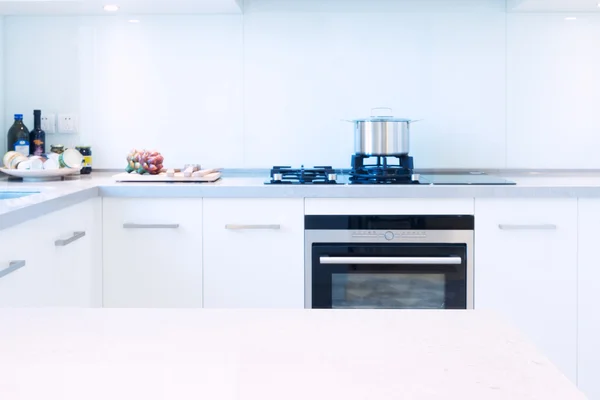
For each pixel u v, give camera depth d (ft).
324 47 8.95
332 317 1.94
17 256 5.13
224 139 9.05
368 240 7.05
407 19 8.92
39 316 1.94
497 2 8.87
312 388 1.39
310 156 9.04
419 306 7.06
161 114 9.03
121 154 9.05
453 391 1.38
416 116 8.98
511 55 8.91
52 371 1.49
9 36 8.96
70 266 6.39
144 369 1.50
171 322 1.88
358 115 8.99
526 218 6.97
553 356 7.04
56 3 8.26
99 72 9.00
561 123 8.93
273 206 7.09
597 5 8.43
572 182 7.51
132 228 7.18
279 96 9.00
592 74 8.89
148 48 8.98
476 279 7.02
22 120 8.82
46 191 6.40
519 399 1.34
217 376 1.45
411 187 6.95
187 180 7.60
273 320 1.90
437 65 8.93
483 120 8.96
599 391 7.04
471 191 6.94
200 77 9.00
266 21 8.95
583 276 6.98
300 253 7.09
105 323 1.87
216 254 7.15
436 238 7.01
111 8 8.56
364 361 1.55
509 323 1.88
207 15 8.96
